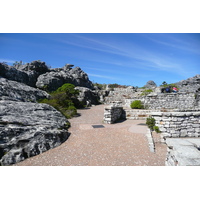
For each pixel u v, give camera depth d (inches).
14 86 522.3
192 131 315.6
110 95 1171.3
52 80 959.0
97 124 427.2
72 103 674.2
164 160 217.6
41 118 324.2
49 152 239.5
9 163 201.2
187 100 678.5
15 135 233.0
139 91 1086.4
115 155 231.9
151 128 338.3
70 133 328.8
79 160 215.8
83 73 1391.5
